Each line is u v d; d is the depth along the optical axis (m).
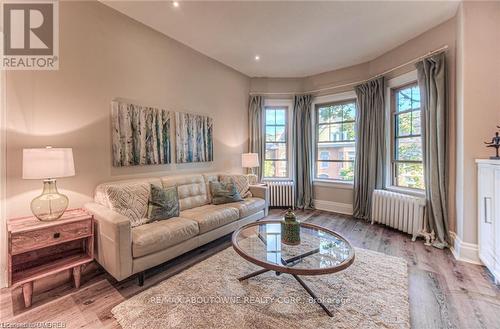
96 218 2.10
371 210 3.83
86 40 2.38
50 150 1.82
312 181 4.77
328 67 4.34
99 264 2.24
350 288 1.94
